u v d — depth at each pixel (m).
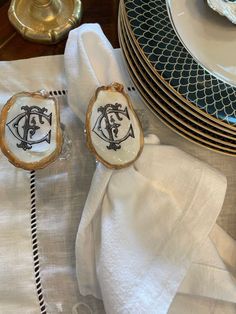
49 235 0.26
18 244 0.26
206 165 0.25
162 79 0.23
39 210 0.27
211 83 0.24
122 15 0.25
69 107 0.28
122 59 0.28
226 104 0.23
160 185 0.25
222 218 0.27
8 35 0.30
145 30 0.24
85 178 0.27
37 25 0.30
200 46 0.25
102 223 0.24
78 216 0.27
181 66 0.24
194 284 0.24
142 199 0.24
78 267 0.25
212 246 0.24
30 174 0.27
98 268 0.24
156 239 0.24
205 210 0.24
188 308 0.25
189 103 0.23
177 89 0.23
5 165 0.27
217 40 0.25
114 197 0.24
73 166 0.27
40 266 0.26
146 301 0.23
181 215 0.24
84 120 0.26
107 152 0.23
